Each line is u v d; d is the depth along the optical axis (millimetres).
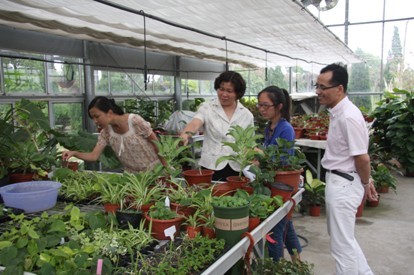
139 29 4863
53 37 5402
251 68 11062
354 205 2258
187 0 3377
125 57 7062
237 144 2039
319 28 4969
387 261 3227
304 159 2094
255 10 3797
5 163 2297
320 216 4449
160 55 8250
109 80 6859
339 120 2223
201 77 10016
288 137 2350
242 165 2047
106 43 6363
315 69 11828
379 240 3686
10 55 4680
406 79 9977
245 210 1490
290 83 11836
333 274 2971
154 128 6023
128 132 2412
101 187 1951
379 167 5359
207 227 1558
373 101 10406
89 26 4664
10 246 1243
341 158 2266
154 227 1526
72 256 1221
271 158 2059
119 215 1604
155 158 2533
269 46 7066
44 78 5477
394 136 6473
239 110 2570
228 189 1983
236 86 2438
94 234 1416
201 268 1282
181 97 9203
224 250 1407
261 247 2078
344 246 2266
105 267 1176
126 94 7297
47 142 3107
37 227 1420
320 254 3363
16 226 1581
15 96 4957
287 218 2145
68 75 5895
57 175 2238
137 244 1427
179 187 1858
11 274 1131
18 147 2318
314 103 9195
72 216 1500
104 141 2588
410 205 4871
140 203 1689
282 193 1907
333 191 2281
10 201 1794
